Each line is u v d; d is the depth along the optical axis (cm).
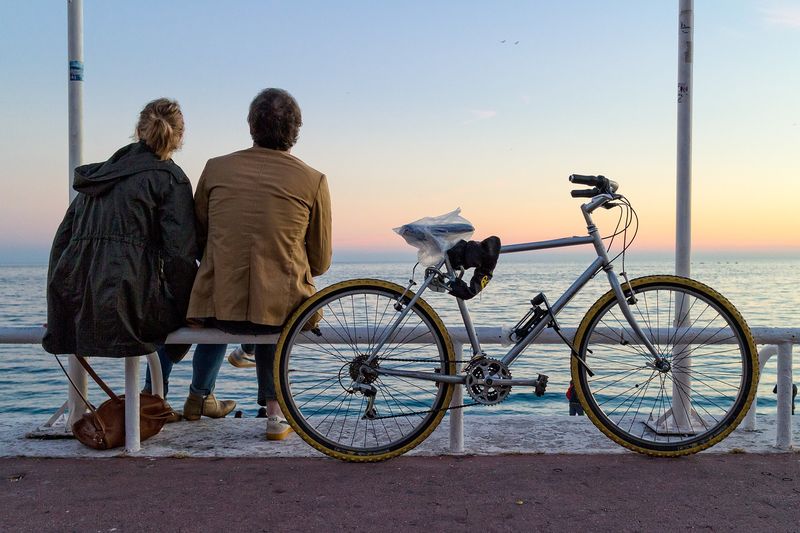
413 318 321
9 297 8200
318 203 328
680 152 365
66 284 311
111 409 329
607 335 329
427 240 317
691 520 248
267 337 325
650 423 352
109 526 242
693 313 341
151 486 281
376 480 290
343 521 246
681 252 362
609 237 328
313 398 357
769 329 330
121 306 303
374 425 359
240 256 312
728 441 343
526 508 259
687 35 364
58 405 1734
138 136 331
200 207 327
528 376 337
